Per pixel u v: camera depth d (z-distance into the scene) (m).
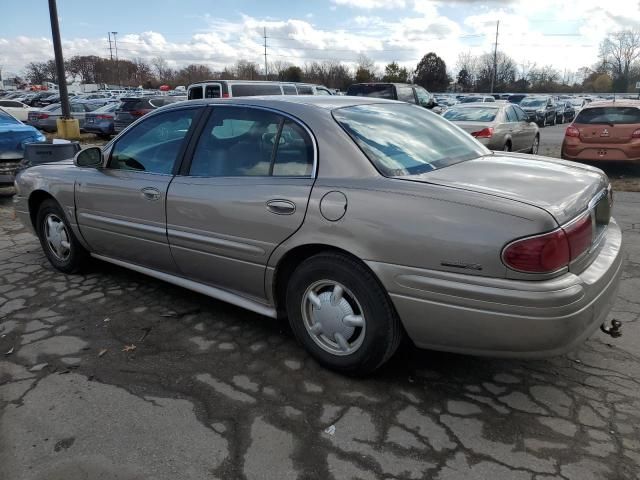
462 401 2.77
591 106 10.28
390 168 2.82
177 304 4.02
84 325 3.68
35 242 5.87
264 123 3.24
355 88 16.98
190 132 3.58
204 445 2.44
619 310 3.83
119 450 2.42
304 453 2.38
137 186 3.75
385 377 2.99
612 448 2.39
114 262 4.29
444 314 2.51
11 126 8.95
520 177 2.84
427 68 84.56
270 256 3.05
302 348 3.34
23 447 2.44
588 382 2.93
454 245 2.43
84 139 20.92
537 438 2.47
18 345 3.41
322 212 2.79
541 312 2.32
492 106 11.16
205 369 3.10
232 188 3.21
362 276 2.73
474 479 2.22
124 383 2.96
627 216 6.80
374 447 2.42
